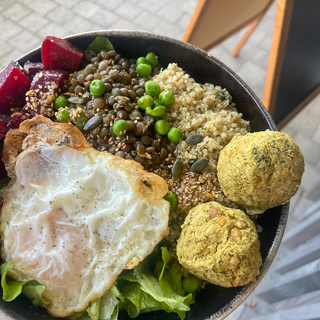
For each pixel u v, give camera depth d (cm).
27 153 18
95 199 18
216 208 17
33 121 19
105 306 17
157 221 18
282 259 32
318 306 21
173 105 22
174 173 20
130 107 20
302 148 35
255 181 16
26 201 18
